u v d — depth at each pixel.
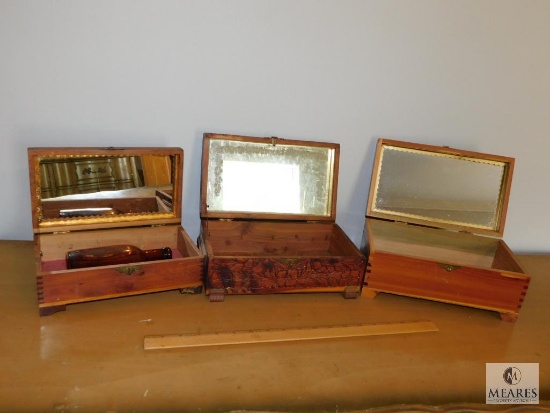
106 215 1.11
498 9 1.24
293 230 1.27
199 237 1.21
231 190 1.21
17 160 1.11
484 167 1.31
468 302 1.14
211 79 1.15
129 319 0.96
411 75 1.26
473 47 1.27
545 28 1.28
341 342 0.97
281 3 1.12
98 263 1.02
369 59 1.22
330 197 1.28
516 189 1.45
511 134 1.38
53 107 1.08
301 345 0.95
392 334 1.02
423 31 1.22
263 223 1.24
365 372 0.89
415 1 1.19
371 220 1.30
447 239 1.34
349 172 1.34
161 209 1.16
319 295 1.15
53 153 1.00
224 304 1.06
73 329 0.91
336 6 1.15
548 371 0.97
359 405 0.81
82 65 1.06
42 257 1.07
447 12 1.22
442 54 1.26
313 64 1.20
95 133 1.13
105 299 1.02
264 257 1.05
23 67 1.03
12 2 0.98
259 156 1.22
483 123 1.35
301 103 1.23
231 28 1.11
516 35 1.27
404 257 1.10
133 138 1.16
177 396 0.78
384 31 1.20
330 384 0.85
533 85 1.33
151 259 1.09
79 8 1.02
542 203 1.48
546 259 1.50
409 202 1.32
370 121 1.29
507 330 1.11
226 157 1.19
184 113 1.17
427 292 1.14
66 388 0.76
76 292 0.94
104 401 0.75
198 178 1.24
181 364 0.85
